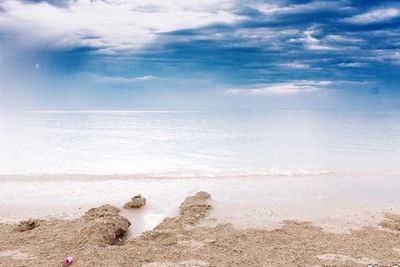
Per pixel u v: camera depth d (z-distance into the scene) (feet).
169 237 35.09
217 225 39.47
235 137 156.56
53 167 80.53
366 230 38.27
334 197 53.62
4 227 38.68
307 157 97.30
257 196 53.93
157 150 112.47
